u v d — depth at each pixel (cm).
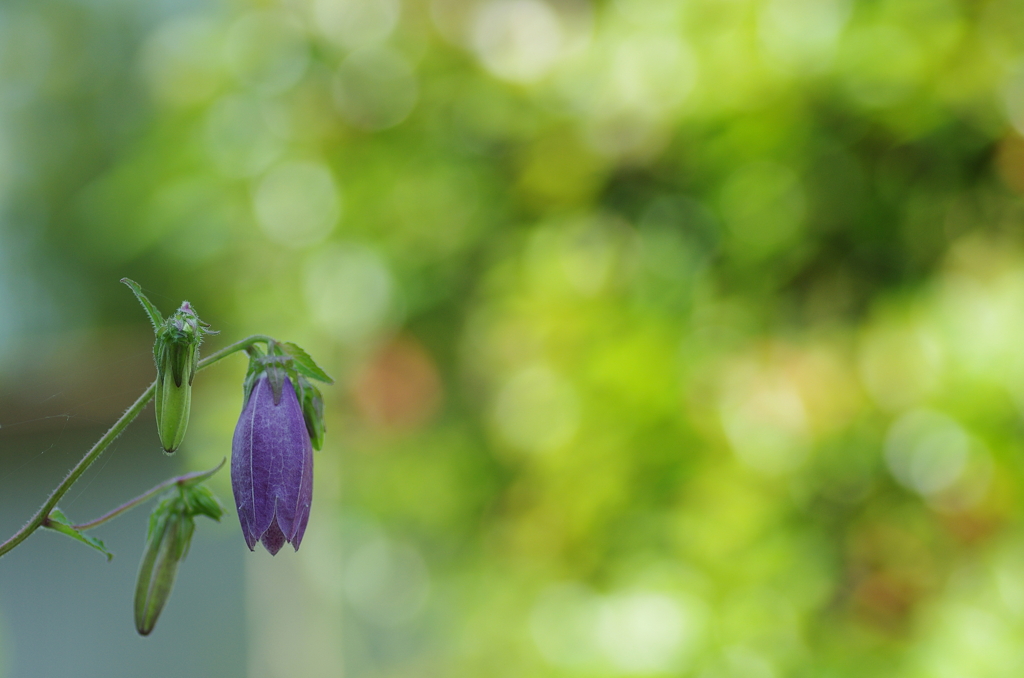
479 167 420
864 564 373
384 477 471
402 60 419
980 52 345
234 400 479
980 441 339
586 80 386
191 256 442
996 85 341
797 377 360
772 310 378
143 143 448
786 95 350
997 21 344
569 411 390
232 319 481
